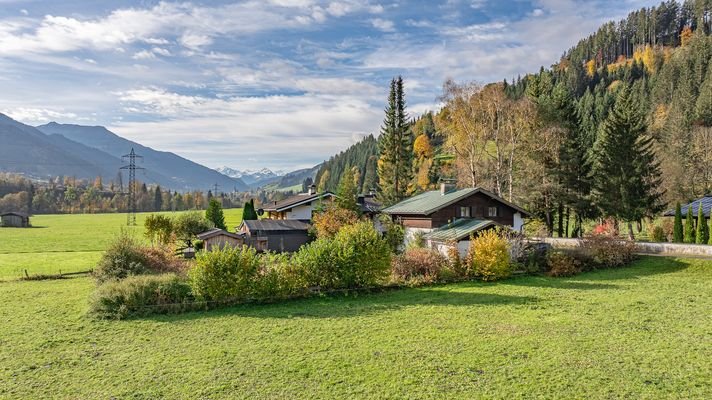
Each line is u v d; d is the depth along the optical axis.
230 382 12.27
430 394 11.26
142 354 14.85
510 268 29.14
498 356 13.86
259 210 67.69
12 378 12.84
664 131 68.69
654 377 12.00
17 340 16.58
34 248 56.06
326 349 14.95
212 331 17.56
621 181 46.56
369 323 18.22
